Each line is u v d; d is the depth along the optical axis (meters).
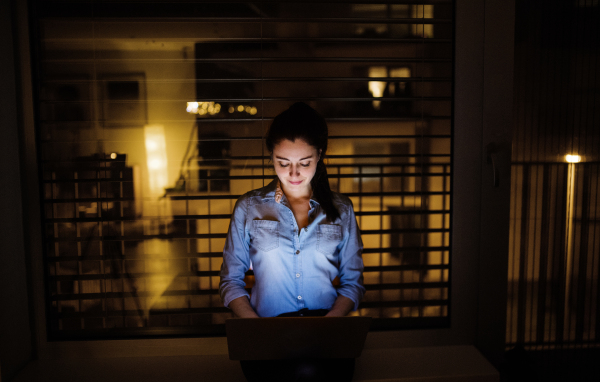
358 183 1.66
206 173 1.63
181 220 1.64
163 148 1.61
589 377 1.81
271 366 1.17
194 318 1.69
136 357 1.64
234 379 1.47
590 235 1.79
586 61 1.73
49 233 1.62
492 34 1.65
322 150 1.25
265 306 1.30
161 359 1.62
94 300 1.65
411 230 1.71
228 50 1.59
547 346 1.82
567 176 1.77
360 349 1.11
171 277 1.66
